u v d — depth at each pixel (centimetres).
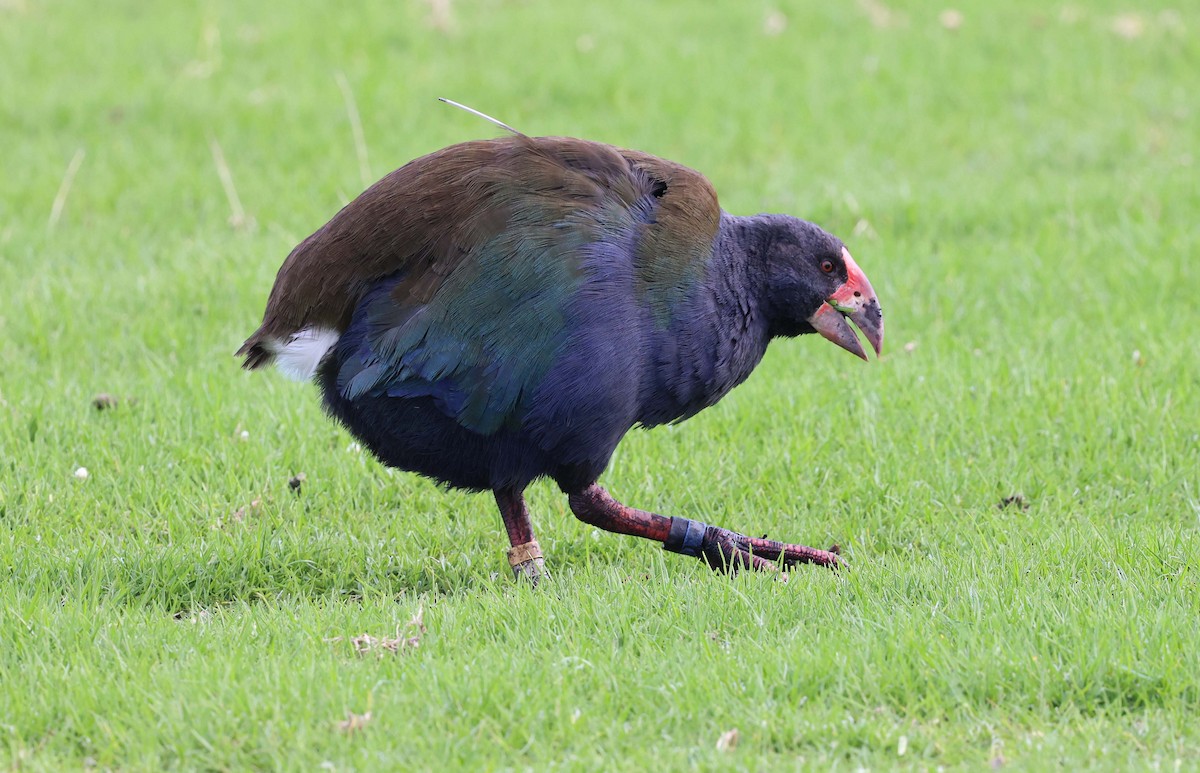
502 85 2130
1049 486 1082
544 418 875
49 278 1470
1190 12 2517
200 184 1794
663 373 905
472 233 864
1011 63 2297
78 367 1296
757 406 1216
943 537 1005
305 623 849
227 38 2341
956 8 2553
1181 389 1214
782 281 958
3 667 791
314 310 881
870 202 1712
